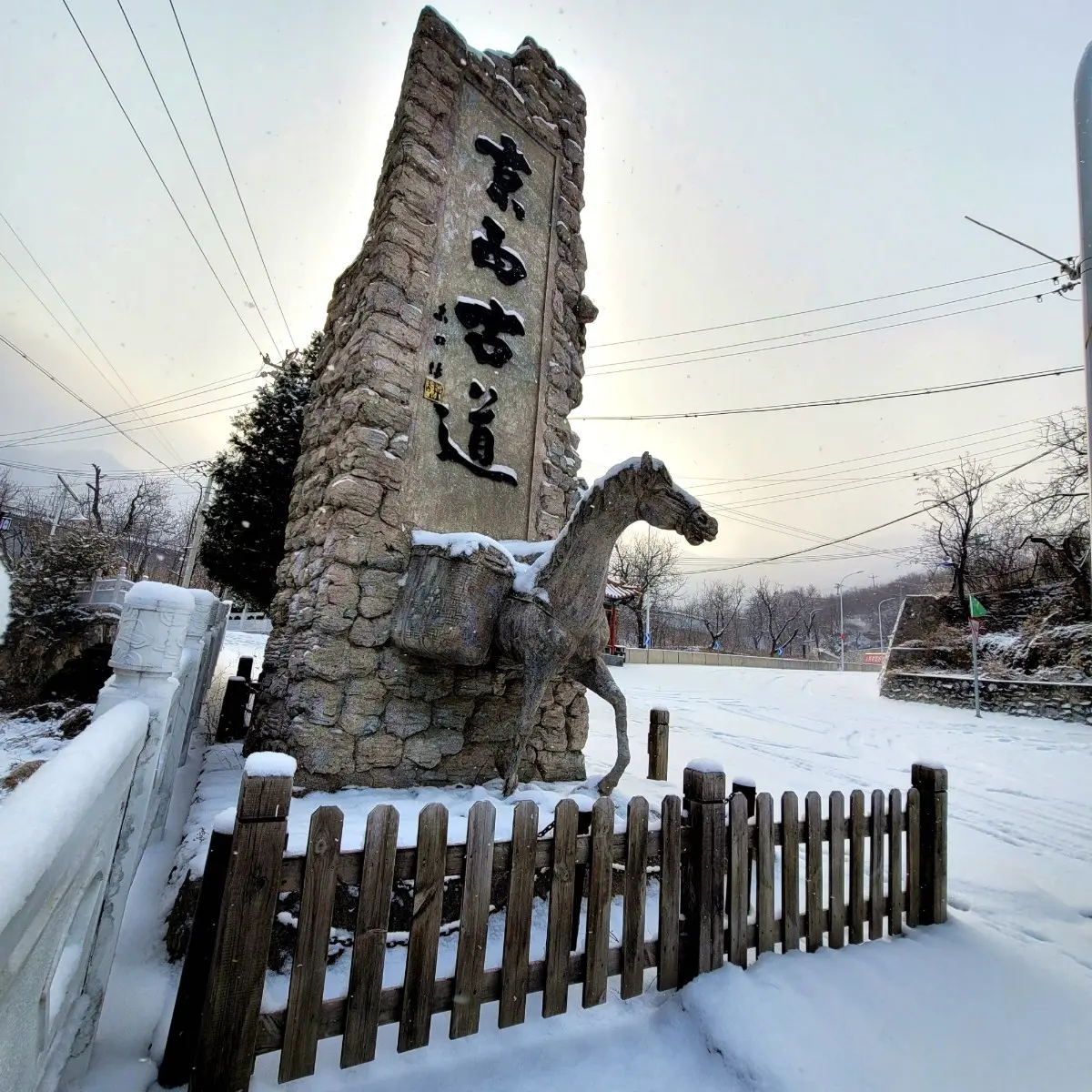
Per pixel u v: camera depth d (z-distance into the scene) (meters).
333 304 5.55
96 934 1.75
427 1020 1.86
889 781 7.16
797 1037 2.12
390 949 2.58
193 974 1.68
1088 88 3.59
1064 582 14.38
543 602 3.66
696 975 2.41
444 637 3.67
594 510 3.62
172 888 2.66
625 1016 2.26
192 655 3.89
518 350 5.23
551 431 5.37
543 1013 2.09
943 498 19.44
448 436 4.62
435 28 5.14
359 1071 1.81
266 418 8.07
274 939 2.39
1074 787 7.08
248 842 1.68
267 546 8.02
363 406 4.23
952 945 3.03
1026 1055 2.30
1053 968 2.96
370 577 4.05
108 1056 1.80
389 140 5.29
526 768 4.63
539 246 5.59
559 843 2.17
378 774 3.88
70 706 10.89
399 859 1.88
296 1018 1.67
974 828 5.57
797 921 2.72
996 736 10.29
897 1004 2.46
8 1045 0.88
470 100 5.32
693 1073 2.04
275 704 4.26
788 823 2.77
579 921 2.56
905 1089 2.01
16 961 0.82
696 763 2.64
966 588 16.95
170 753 3.33
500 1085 1.88
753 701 14.48
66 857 1.04
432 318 4.73
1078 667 12.48
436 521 4.48
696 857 2.51
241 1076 1.59
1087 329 3.46
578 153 6.15
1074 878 4.40
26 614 11.14
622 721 3.98
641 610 37.69
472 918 1.96
